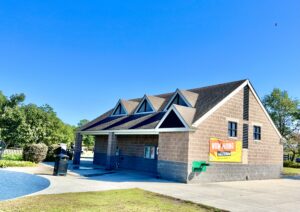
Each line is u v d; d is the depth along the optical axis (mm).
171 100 23609
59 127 37156
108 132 25219
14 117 28984
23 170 19891
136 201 10898
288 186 19750
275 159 25438
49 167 23359
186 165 18188
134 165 25750
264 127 24641
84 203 9945
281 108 50000
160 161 19969
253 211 10641
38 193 11539
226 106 21188
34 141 29719
